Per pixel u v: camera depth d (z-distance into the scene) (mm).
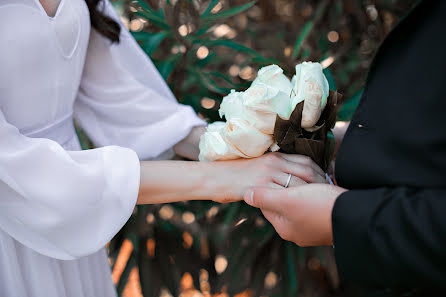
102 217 540
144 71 722
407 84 466
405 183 460
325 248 1139
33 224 529
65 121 643
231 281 1164
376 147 480
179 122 689
